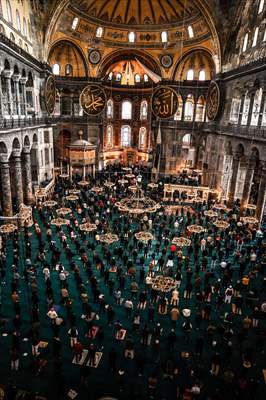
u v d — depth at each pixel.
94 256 15.59
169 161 36.50
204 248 18.02
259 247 17.77
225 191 29.23
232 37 27.02
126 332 11.70
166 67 34.00
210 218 22.05
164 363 9.99
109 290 14.11
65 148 36.28
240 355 10.82
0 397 8.42
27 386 9.27
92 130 37.00
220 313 13.02
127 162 43.66
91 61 33.88
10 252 17.17
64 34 30.61
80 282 13.17
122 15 32.03
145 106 41.50
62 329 11.69
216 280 15.38
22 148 23.22
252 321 12.40
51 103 27.45
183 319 12.58
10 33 20.38
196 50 31.70
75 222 19.62
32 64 24.12
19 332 11.35
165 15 31.42
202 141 34.38
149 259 17.12
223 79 28.33
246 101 24.48
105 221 20.48
